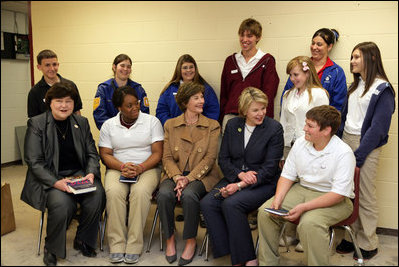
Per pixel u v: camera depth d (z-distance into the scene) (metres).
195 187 2.35
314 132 2.04
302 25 2.83
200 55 3.16
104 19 3.41
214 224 2.21
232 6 3.00
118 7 3.35
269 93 2.74
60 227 2.21
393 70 2.63
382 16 2.61
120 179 2.43
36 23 3.64
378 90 2.18
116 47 3.41
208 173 2.55
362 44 2.27
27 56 4.81
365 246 2.37
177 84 2.99
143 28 3.30
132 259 2.27
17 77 4.77
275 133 2.32
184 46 3.20
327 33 2.58
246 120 2.41
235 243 2.14
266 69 2.77
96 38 3.46
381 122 2.18
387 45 2.62
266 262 2.11
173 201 2.34
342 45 2.74
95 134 3.61
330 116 2.01
